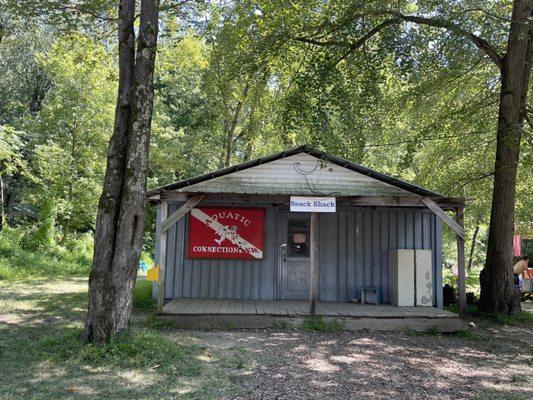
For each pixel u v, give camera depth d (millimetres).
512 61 10523
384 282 10609
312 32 11609
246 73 12156
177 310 8648
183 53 16078
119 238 6043
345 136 11391
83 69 19719
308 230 10781
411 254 9992
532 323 9797
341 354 6637
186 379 5062
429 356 6711
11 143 18000
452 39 10328
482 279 10797
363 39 11156
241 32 11195
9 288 12656
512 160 10688
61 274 16984
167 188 9898
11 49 25797
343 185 10383
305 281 10633
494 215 10781
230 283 10578
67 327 7590
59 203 21031
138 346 5824
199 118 20188
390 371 5812
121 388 4664
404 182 10039
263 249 10664
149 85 6305
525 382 5516
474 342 7824
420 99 12680
